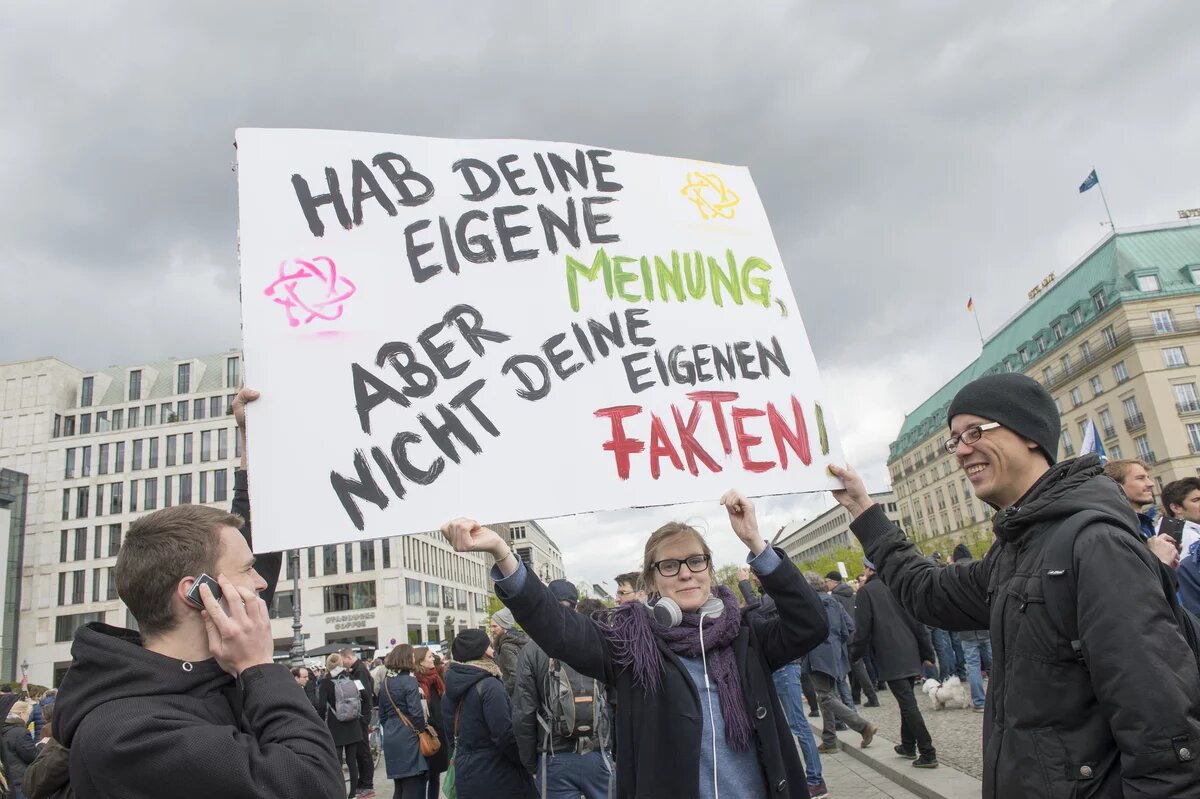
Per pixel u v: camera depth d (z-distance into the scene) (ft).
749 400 9.92
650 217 10.60
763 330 10.48
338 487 8.11
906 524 321.52
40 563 194.90
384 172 9.57
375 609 182.80
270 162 9.18
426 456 8.46
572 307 9.66
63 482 200.64
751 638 8.50
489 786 16.19
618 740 8.20
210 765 5.00
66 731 5.35
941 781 20.27
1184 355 173.58
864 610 23.80
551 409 9.06
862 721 27.43
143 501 197.77
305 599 184.34
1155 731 5.24
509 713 16.25
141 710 5.23
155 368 217.15
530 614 7.95
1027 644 6.24
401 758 23.36
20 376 208.33
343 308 8.79
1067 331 198.08
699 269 10.52
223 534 6.09
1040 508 6.50
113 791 5.00
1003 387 7.14
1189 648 5.61
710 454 9.45
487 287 9.43
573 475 8.87
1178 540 15.01
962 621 8.06
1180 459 166.91
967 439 7.20
